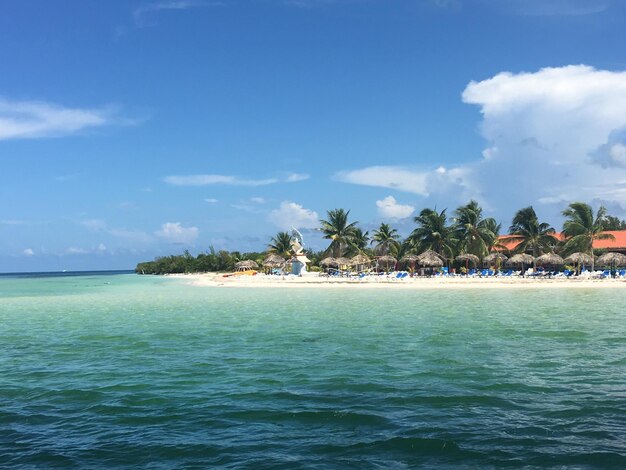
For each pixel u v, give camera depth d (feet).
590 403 35.50
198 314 101.81
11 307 128.77
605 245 228.43
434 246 228.22
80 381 44.34
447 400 36.50
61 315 105.19
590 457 26.21
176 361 52.37
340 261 238.68
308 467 25.44
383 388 40.06
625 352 53.83
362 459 26.35
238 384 42.22
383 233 257.75
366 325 78.89
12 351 60.08
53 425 32.63
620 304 108.58
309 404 35.99
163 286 246.27
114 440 29.71
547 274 194.18
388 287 182.39
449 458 26.32
